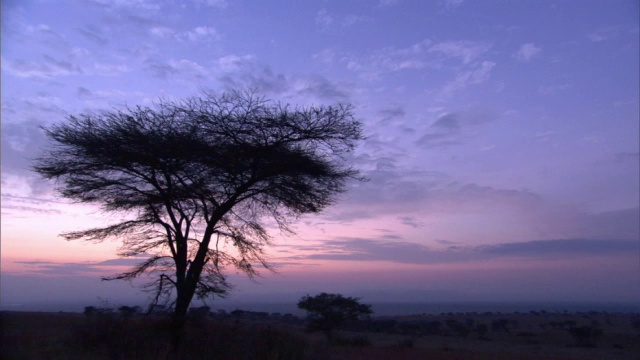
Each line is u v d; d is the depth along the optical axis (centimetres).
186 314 1798
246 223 1959
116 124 1728
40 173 1783
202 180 1753
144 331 1683
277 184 1862
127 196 1864
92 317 1933
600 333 4897
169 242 1847
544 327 7144
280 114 1777
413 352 3078
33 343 1775
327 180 1912
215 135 1752
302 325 5478
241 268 1952
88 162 1775
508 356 3073
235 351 1634
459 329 6203
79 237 1858
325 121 1808
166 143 1680
